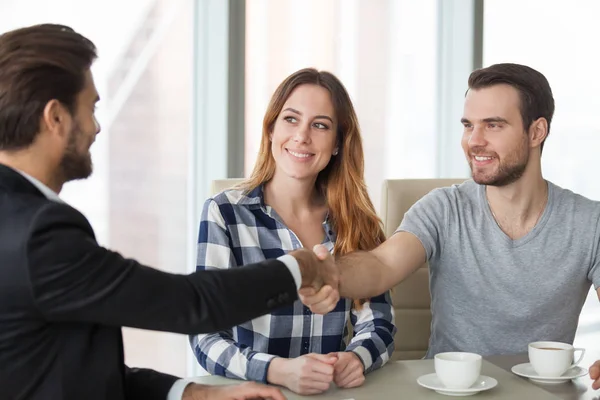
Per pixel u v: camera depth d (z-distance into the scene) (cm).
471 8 339
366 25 330
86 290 111
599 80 371
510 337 209
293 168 193
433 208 214
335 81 199
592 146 374
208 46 297
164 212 298
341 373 157
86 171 127
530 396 148
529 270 208
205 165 300
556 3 361
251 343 188
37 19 269
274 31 310
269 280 127
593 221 209
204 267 186
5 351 112
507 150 205
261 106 309
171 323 118
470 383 149
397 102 341
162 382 143
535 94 205
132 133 290
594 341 381
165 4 292
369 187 339
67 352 115
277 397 141
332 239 202
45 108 119
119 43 285
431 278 220
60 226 112
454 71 345
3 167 116
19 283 110
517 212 211
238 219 193
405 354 231
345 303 195
